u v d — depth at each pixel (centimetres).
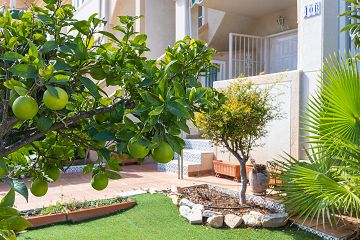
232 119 563
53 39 188
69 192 776
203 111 173
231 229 520
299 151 726
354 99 416
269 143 791
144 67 178
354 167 381
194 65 200
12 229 141
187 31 1059
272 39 1161
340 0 713
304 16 734
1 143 162
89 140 176
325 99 457
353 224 487
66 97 140
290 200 471
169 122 143
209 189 755
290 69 1097
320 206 428
